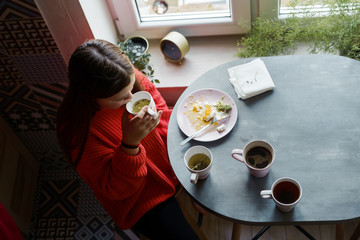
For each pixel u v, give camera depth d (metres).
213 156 1.30
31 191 2.20
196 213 2.03
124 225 1.48
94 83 1.08
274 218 1.15
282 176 1.22
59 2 1.40
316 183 1.19
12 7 1.32
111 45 1.16
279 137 1.30
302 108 1.36
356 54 1.70
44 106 1.81
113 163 1.25
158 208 1.49
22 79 1.66
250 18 1.94
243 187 1.22
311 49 1.88
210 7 1.99
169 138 1.39
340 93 1.37
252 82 1.43
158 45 2.13
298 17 1.74
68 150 1.23
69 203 2.18
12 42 1.46
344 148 1.25
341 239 1.54
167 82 1.95
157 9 2.03
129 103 1.24
